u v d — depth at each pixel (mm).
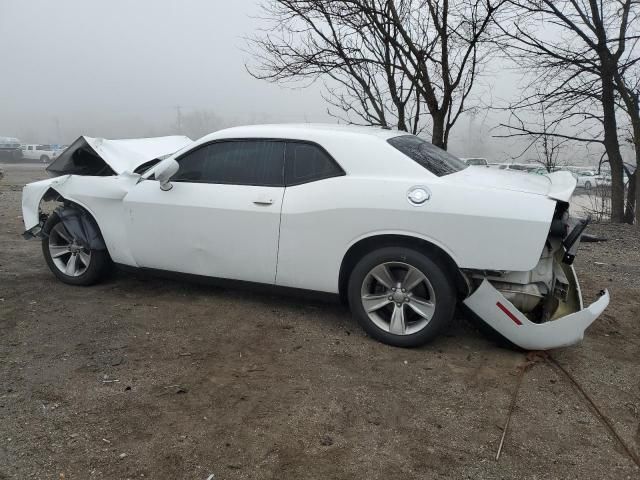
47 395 3143
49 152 56875
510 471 2598
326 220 3938
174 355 3713
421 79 8125
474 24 7789
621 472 2607
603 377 3561
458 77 8008
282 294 4324
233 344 3912
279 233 4105
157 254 4625
